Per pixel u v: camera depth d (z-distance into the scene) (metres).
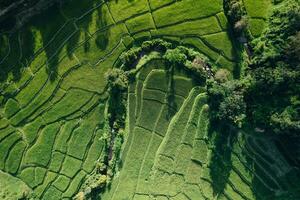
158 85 65.19
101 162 67.38
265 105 60.62
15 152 68.06
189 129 65.25
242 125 62.78
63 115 67.12
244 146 63.81
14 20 65.00
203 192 65.62
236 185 64.62
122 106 65.94
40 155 68.06
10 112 67.25
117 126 66.38
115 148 66.69
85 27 65.06
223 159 64.75
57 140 67.75
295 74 58.31
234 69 62.72
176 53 63.53
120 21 64.62
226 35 62.66
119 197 67.12
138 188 66.88
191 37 63.56
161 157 66.31
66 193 68.19
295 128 58.16
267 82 59.28
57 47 65.62
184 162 65.94
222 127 64.06
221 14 62.50
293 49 58.09
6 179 68.50
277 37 60.12
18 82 66.56
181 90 64.75
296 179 62.62
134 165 66.88
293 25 58.97
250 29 61.72
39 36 65.44
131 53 64.69
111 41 65.00
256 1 61.41
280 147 62.59
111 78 64.88
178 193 66.31
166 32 63.94
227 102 61.53
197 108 64.56
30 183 68.50
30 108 67.12
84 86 66.25
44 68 66.12
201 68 63.12
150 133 66.38
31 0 64.38
